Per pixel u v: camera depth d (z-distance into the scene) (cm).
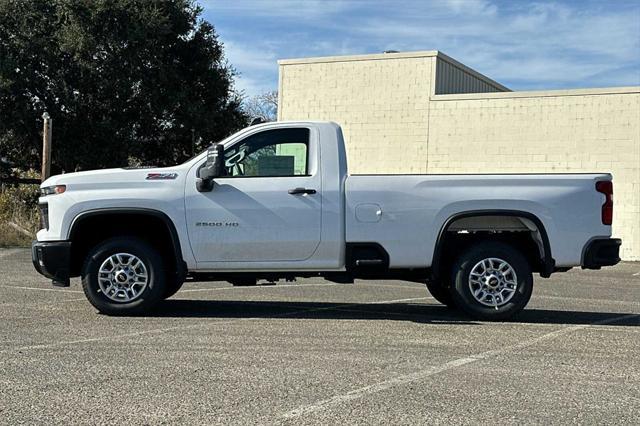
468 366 664
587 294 1279
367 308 1028
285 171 908
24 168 3044
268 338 779
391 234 895
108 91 2864
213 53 3212
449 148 2336
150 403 541
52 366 647
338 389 583
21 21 2798
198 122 3030
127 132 2962
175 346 733
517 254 898
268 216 893
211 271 905
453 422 506
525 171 2244
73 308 970
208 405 537
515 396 571
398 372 639
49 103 2866
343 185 899
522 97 2244
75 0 2752
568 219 893
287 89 2556
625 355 722
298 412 523
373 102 2436
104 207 890
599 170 2153
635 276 1669
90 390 573
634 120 2111
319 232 893
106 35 2814
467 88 2588
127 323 860
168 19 2953
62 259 890
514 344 768
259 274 923
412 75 2384
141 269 900
